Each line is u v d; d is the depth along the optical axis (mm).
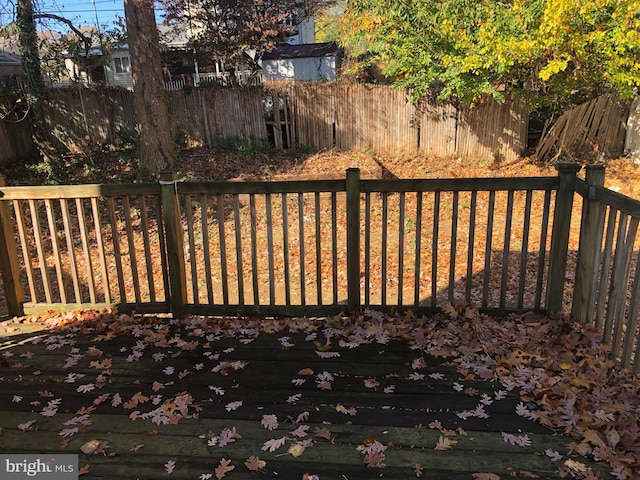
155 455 2311
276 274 6359
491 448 2291
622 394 2561
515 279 5598
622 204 2811
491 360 3051
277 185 3592
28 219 8938
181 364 3184
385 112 12266
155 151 10500
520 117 11438
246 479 2141
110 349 3428
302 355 3256
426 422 2502
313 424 2510
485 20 8250
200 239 7812
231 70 17406
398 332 3455
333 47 19250
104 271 3980
